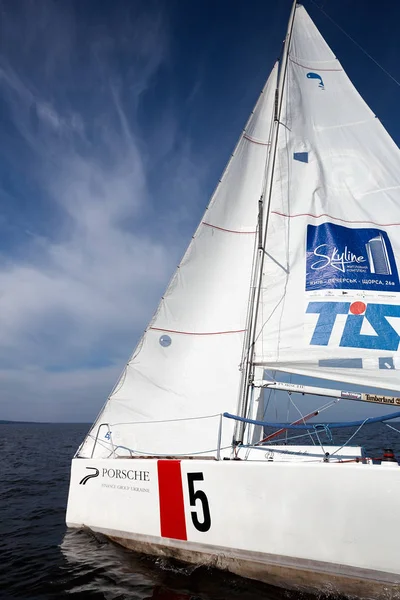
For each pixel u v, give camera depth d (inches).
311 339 232.4
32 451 874.1
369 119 273.1
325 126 278.7
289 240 253.8
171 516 194.2
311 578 167.0
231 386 253.8
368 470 160.7
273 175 267.9
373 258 242.4
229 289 272.7
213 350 261.0
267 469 176.6
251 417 251.1
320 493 166.4
